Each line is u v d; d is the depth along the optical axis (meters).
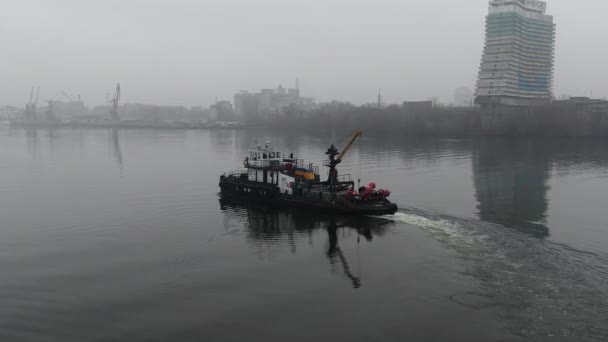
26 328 34.69
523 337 32.47
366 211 62.59
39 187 88.25
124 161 130.38
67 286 42.03
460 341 32.28
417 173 104.31
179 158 138.50
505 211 67.38
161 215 66.38
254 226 60.12
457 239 52.59
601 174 102.75
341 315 36.12
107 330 34.34
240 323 35.12
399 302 38.06
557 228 58.53
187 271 45.22
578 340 31.92
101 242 54.38
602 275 42.19
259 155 77.19
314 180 71.62
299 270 45.16
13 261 48.38
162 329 34.38
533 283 40.69
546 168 112.19
